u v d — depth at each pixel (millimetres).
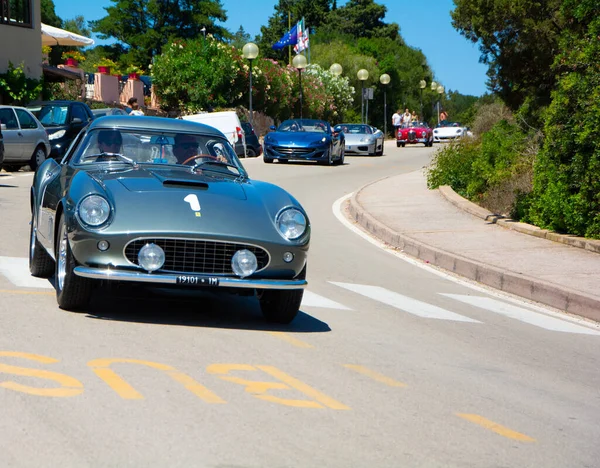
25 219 12945
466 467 4273
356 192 20047
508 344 7539
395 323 7965
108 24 76500
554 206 13250
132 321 6906
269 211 7074
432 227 14461
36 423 4402
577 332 8477
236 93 42938
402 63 80750
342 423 4797
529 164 16750
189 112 41562
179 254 6633
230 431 4496
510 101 15672
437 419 5047
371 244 13586
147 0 76875
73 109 24359
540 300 9977
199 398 5020
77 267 6590
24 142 21547
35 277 8562
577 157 12625
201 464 4000
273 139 28188
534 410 5457
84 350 5879
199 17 77438
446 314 8703
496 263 11234
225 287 6855
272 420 4738
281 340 6727
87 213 6578
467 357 6824
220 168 7957
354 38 93562
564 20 13562
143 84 41938
